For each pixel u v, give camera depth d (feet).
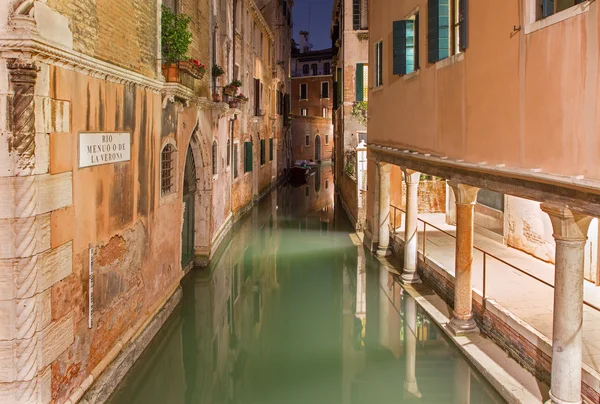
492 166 22.57
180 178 36.37
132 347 25.85
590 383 19.66
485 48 23.76
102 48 21.45
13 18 15.15
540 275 34.06
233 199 66.74
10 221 15.98
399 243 47.29
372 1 49.08
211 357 29.50
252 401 24.29
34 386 16.49
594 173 16.19
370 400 24.14
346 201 78.33
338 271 47.26
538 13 19.77
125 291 25.00
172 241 34.81
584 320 25.95
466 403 23.58
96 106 20.89
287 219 74.64
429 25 30.48
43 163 16.69
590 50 16.28
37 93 16.25
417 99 34.37
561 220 18.84
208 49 46.24
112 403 22.54
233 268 47.73
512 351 25.64
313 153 169.78
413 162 36.73
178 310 35.78
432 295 37.04
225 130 58.29
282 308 38.06
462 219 28.55
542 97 19.11
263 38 95.61
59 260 17.93
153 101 28.86
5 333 16.15
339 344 31.35
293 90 178.50
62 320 18.25
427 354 28.63
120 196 23.93
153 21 28.99
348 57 78.28
